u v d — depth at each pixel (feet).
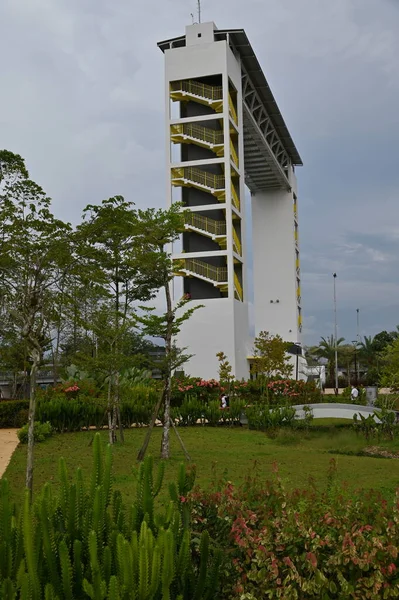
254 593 15.08
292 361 181.47
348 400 111.14
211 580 14.14
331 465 28.89
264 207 209.97
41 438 64.49
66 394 86.94
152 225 52.24
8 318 56.59
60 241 43.06
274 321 201.57
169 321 54.13
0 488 13.78
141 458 51.19
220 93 140.97
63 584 12.48
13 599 11.72
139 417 83.51
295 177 221.87
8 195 42.16
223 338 133.59
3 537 13.38
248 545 15.37
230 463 49.80
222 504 17.10
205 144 139.44
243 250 143.43
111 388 66.74
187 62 142.20
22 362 84.38
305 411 80.07
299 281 221.25
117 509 15.57
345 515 16.10
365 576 14.70
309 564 14.62
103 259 53.83
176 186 141.18
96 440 15.21
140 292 62.49
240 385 101.04
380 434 68.39
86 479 39.99
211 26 143.95
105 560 12.71
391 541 14.75
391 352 116.78
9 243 40.73
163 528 13.15
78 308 60.90
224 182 137.69
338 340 271.69
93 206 48.52
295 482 38.93
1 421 83.10
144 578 12.14
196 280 140.56
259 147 174.60
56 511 14.61
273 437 73.56
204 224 136.67
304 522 15.37
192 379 102.12
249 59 154.30
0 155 41.83
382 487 35.42
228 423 87.56
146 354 76.33
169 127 141.90
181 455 54.80
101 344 69.62
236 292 142.92
